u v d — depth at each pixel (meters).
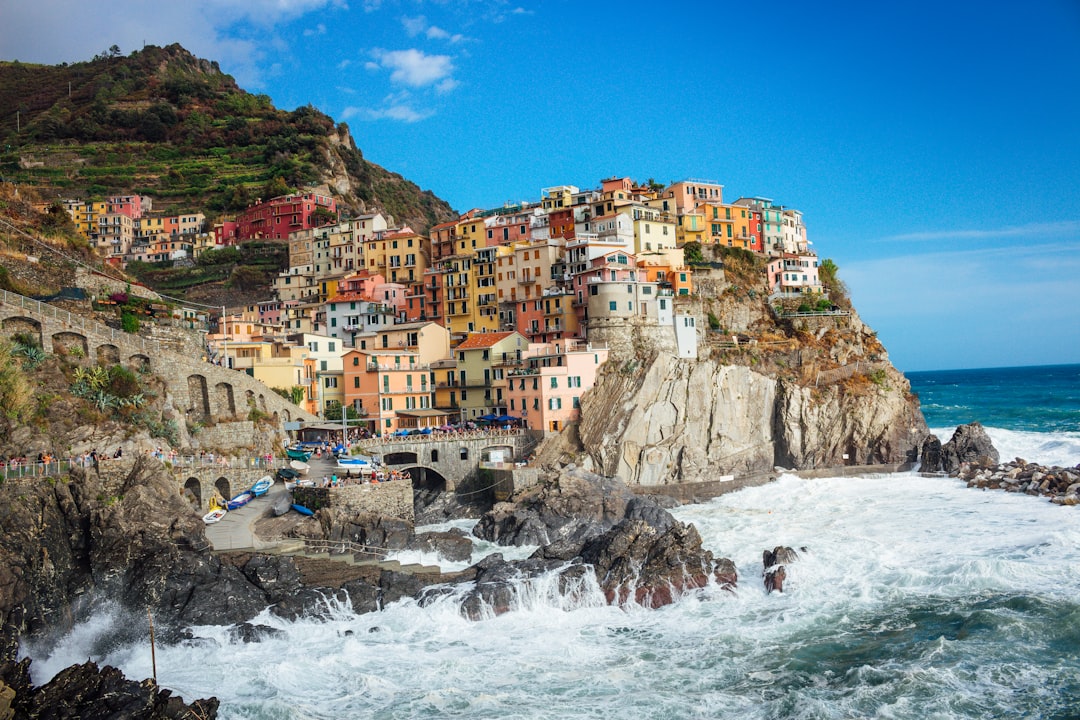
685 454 128.25
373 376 140.12
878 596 77.56
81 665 59.28
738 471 133.12
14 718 53.22
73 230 127.50
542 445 130.00
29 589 67.31
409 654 68.81
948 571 81.88
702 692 60.78
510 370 141.12
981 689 58.88
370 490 98.12
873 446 142.00
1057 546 89.00
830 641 68.25
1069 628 67.19
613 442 126.88
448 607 76.12
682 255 165.00
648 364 133.00
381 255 194.25
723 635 70.44
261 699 60.62
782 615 74.19
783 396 140.25
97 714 53.19
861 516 110.12
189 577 75.50
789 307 166.00
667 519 106.00
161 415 98.81
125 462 82.25
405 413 141.38
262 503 98.06
